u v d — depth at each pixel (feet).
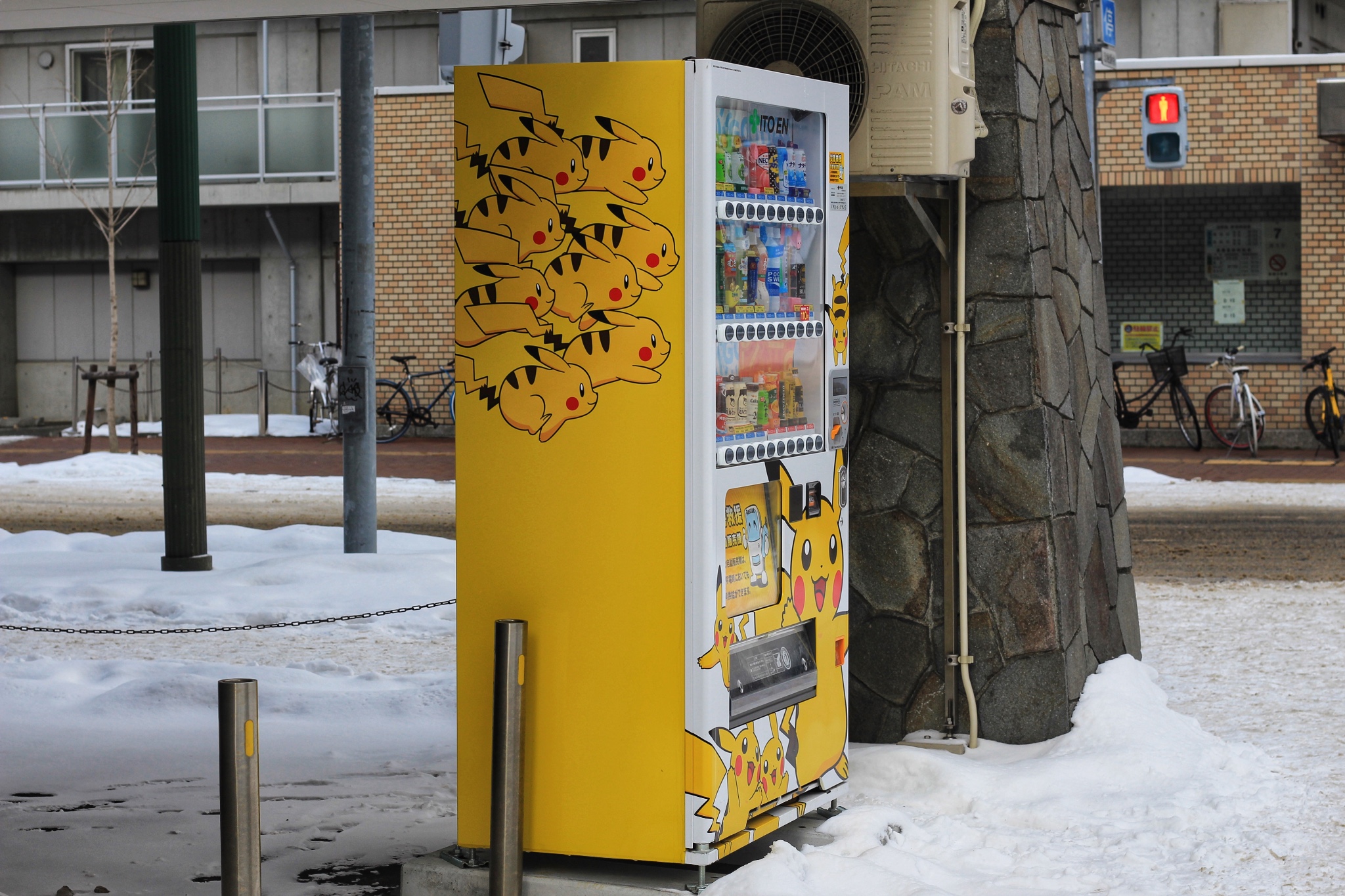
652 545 16.05
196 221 39.86
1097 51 38.47
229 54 85.87
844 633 18.85
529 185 16.35
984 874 16.84
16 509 55.11
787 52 20.58
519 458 16.48
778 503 17.34
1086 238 24.89
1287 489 55.26
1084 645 22.71
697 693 15.92
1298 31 80.94
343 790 21.27
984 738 21.59
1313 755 21.39
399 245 77.41
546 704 16.44
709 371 15.84
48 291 90.53
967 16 20.43
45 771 22.17
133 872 17.75
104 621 34.78
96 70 88.69
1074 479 22.81
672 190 15.88
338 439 77.92
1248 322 72.79
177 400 39.75
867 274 22.00
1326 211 68.28
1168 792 19.42
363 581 37.99
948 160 20.07
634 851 16.20
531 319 16.38
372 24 41.01
